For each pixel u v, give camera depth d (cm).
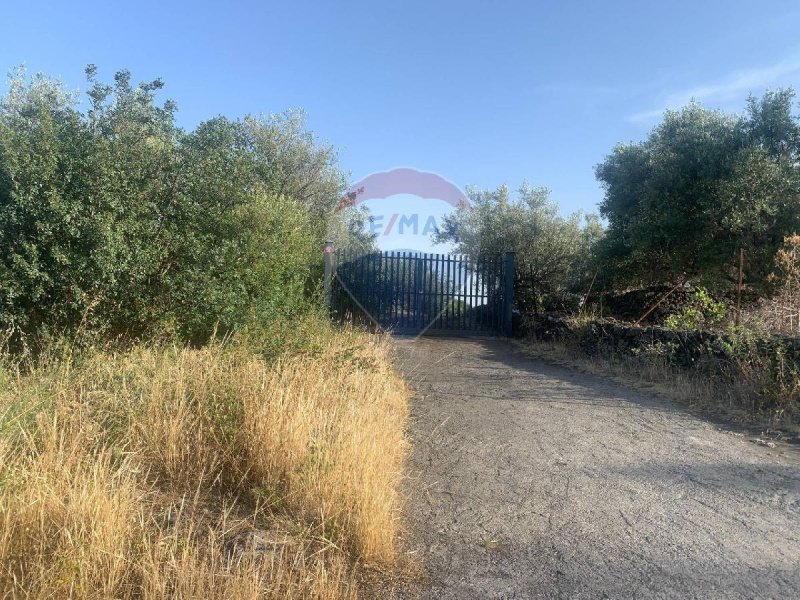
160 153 764
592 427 611
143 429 427
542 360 1111
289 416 429
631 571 315
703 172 1234
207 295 753
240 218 846
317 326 929
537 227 1775
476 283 1430
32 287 651
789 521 380
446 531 363
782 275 1038
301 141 1759
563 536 357
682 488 438
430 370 956
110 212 691
